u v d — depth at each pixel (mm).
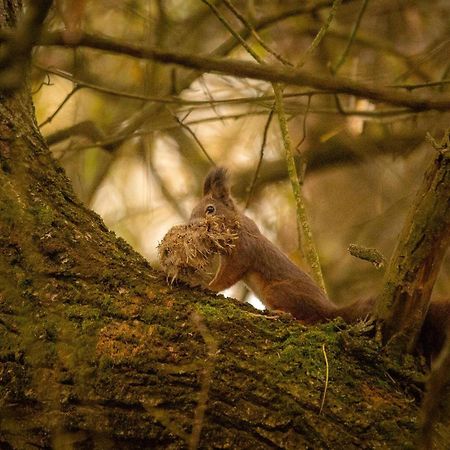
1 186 6070
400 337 5785
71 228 6066
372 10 13195
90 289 5707
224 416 5223
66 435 5230
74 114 12523
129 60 12516
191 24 12414
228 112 13430
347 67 12961
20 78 4758
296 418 5238
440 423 5328
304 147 13492
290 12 11977
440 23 13367
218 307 5773
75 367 5340
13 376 5352
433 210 5637
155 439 5191
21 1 7480
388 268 5891
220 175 10047
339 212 14055
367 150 13242
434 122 12609
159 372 5324
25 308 5547
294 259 12695
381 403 5391
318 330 5805
